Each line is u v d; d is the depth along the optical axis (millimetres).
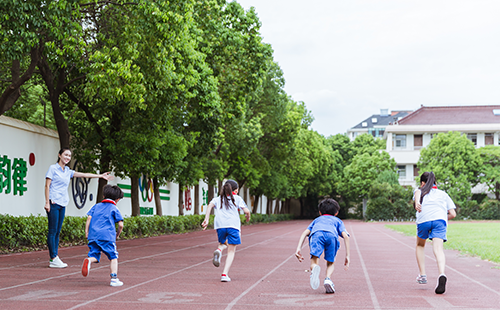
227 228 7742
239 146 29547
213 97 16469
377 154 58906
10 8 10109
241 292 6633
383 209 50844
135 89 11875
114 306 5488
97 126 17203
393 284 7625
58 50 11281
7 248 11703
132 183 20141
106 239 6875
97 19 13492
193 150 22469
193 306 5578
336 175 68688
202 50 17812
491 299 6234
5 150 14656
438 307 5660
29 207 15844
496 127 60094
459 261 11383
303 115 44969
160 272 8695
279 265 10188
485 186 54406
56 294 6211
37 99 21484
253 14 18625
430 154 52750
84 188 19688
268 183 43688
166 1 12000
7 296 6051
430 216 7023
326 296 6395
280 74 32094
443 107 65938
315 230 6750
